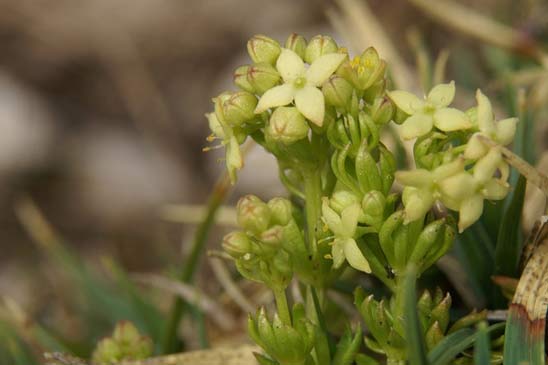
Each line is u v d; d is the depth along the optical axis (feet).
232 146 0.27
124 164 0.75
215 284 0.36
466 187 0.25
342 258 0.26
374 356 0.30
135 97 0.75
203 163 0.74
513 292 0.29
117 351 0.30
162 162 0.74
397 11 0.52
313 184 0.27
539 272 0.26
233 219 0.38
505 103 0.36
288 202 0.26
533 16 0.40
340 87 0.26
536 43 0.38
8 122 0.76
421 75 0.36
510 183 0.30
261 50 0.27
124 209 0.72
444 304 0.26
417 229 0.26
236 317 0.34
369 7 0.53
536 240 0.27
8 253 0.69
